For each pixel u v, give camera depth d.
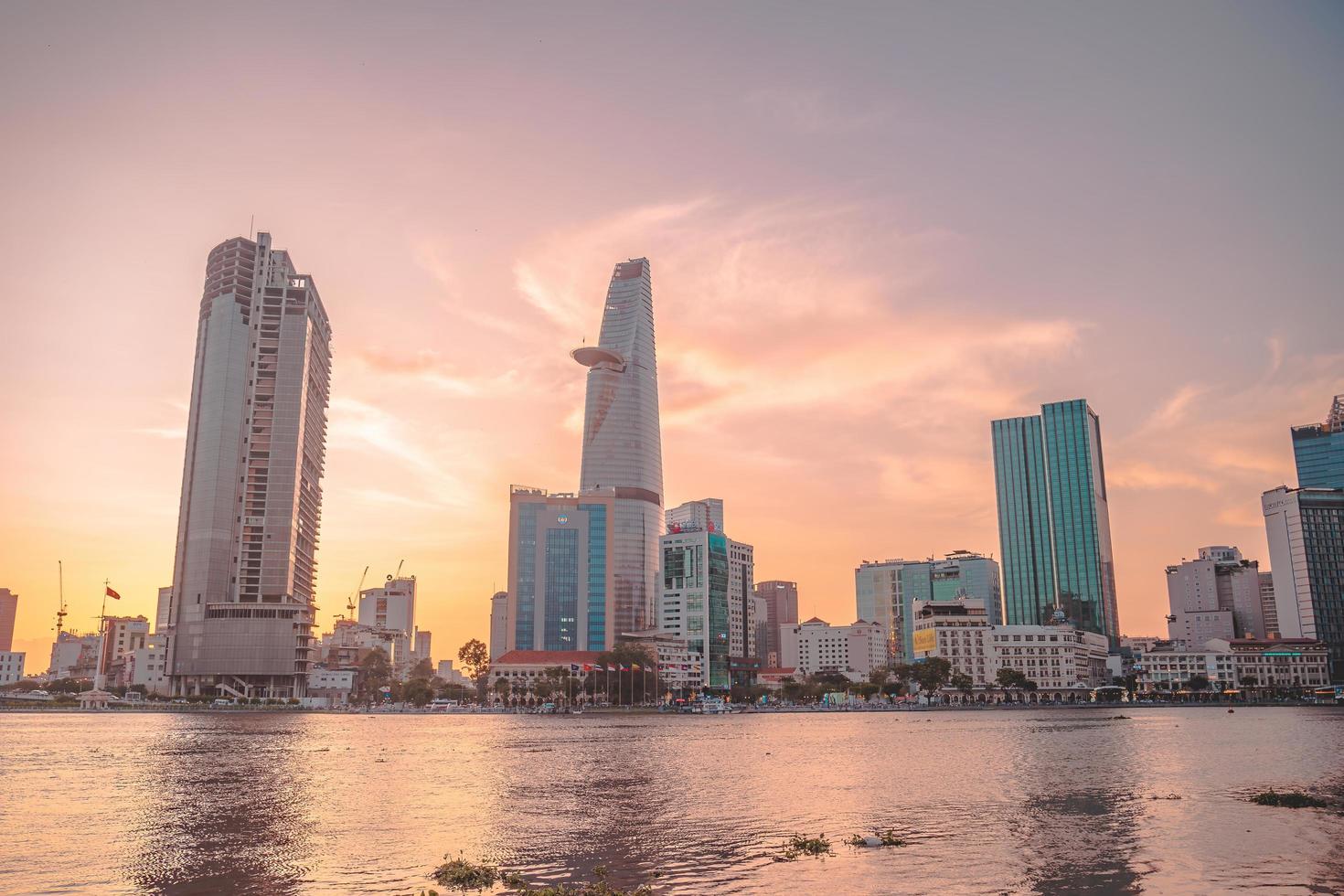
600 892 43.00
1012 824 61.78
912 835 57.91
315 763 110.75
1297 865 48.50
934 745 139.62
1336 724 195.62
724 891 43.84
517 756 122.38
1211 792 77.44
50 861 50.69
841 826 61.59
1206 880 45.50
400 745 146.00
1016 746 135.25
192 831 60.53
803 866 48.91
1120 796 75.12
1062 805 70.62
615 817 66.06
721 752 128.12
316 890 44.16
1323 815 64.88
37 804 74.19
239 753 127.06
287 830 60.78
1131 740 147.25
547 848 54.41
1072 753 119.81
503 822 64.00
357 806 72.25
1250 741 140.00
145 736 172.75
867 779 90.44
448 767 105.62
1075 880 45.44
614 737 171.25
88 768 104.56
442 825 62.91
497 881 45.34
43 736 172.12
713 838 57.16
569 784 87.19
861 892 43.47
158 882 45.78
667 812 68.69
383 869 48.41
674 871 47.81
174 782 90.00
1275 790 78.44
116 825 63.25
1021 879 45.84
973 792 79.25
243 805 73.38
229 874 47.47
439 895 43.19
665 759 117.19
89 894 43.50
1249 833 57.59
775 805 71.69
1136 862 49.28
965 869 48.00
